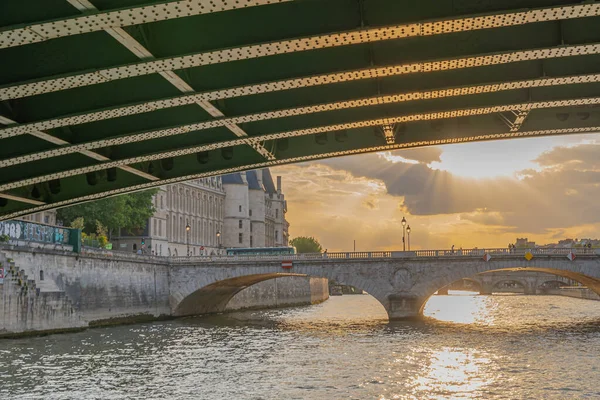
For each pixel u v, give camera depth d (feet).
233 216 578.25
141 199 370.12
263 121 80.74
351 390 119.34
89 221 332.80
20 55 59.16
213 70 65.57
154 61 56.70
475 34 63.36
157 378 131.75
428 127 86.38
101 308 266.36
